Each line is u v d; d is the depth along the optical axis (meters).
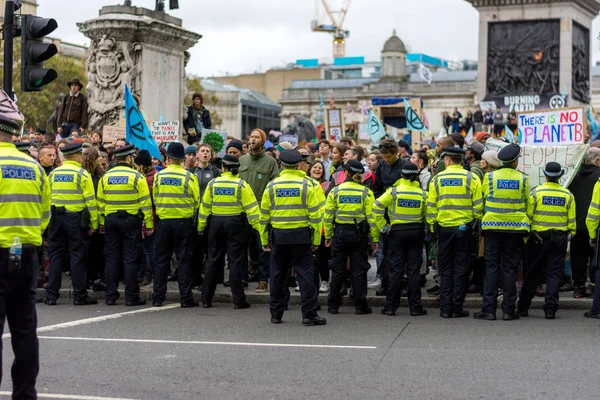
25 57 13.66
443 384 8.75
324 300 14.49
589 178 14.13
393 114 32.94
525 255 12.91
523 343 10.83
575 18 35.38
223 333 11.63
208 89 103.19
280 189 12.41
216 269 13.98
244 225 13.87
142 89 20.88
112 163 15.59
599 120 27.53
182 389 8.62
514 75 35.47
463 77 104.62
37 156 16.25
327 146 17.34
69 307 14.09
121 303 14.65
